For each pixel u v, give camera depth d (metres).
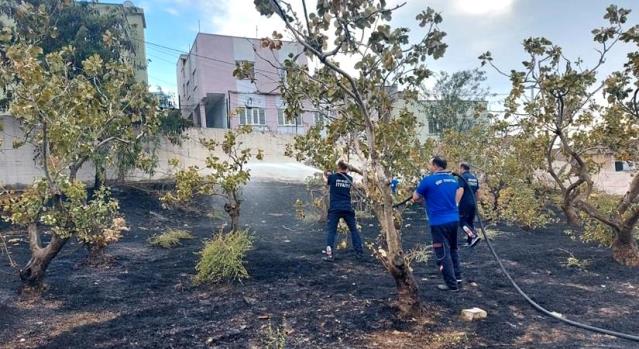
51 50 12.83
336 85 4.59
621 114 8.05
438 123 21.72
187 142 17.58
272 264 6.53
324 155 6.20
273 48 4.32
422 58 4.25
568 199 9.17
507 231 10.46
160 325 4.07
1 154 14.12
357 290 5.22
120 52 14.35
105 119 5.75
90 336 3.80
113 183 14.65
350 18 3.74
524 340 3.86
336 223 7.01
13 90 4.72
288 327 4.04
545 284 5.71
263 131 21.02
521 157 10.95
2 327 4.00
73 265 6.54
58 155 5.04
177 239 8.55
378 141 4.75
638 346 3.77
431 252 7.75
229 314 4.39
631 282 5.87
